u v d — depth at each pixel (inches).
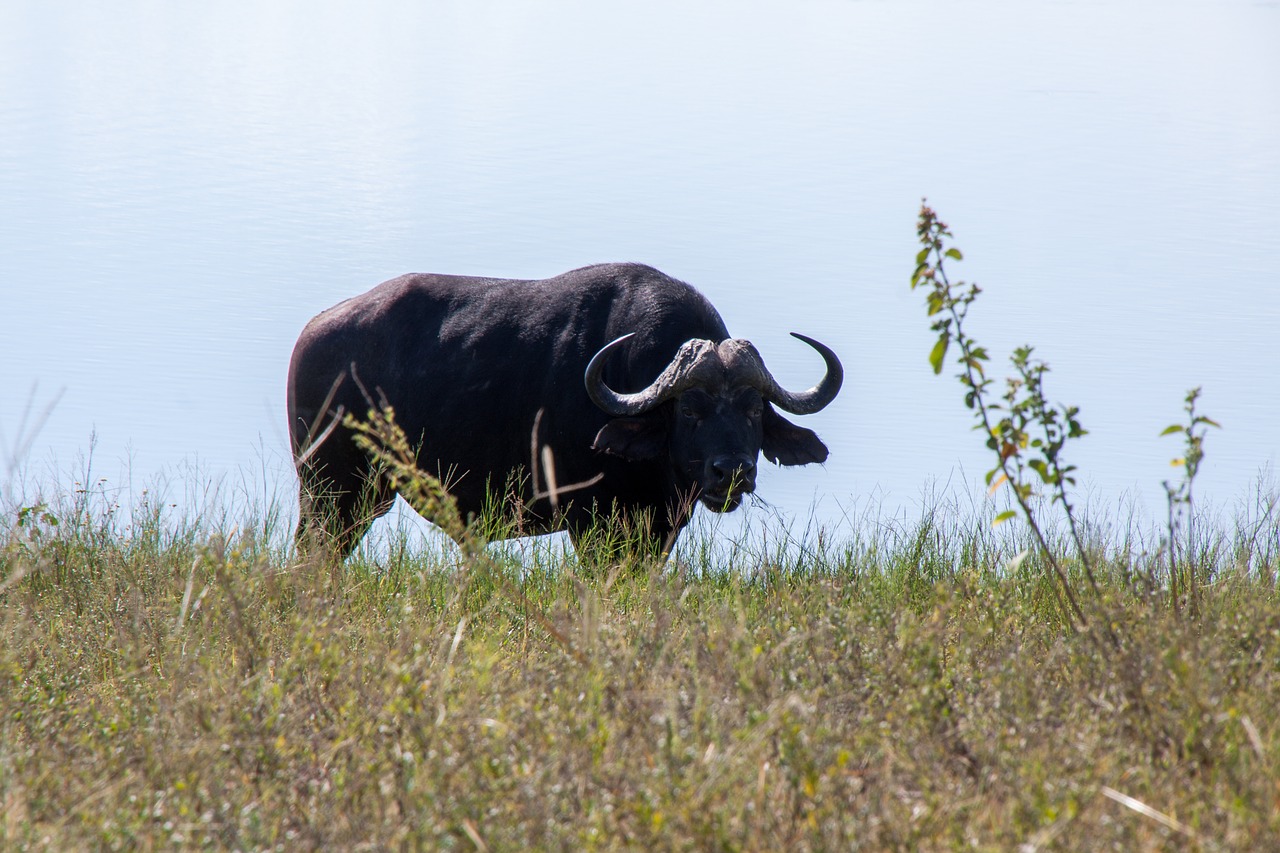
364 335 1504.7
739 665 776.3
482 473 1445.6
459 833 621.6
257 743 721.0
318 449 1531.7
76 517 1262.3
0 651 871.1
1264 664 800.9
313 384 1534.2
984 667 845.8
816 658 829.2
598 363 1312.7
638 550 1369.3
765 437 1403.8
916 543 1280.8
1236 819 622.2
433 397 1443.2
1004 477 967.0
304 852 636.7
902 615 887.1
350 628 928.9
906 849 610.2
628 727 723.4
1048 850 606.9
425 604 1025.5
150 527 1266.0
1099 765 681.6
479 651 820.0
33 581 1133.7
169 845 625.9
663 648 818.8
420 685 745.6
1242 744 714.8
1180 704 729.0
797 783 642.8
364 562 1233.4
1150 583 926.4
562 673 817.5
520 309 1443.2
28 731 783.7
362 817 652.1
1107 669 794.2
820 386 1411.2
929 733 733.9
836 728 729.0
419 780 656.4
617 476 1391.5
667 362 1360.7
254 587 957.8
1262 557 1238.9
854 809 642.2
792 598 986.1
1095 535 1251.2
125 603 1013.8
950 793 674.8
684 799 620.1
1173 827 612.7
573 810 650.2
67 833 641.0
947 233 964.6
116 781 708.7
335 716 775.7
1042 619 1028.5
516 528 1408.7
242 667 853.8
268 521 1310.3
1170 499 966.4
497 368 1422.2
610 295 1414.9
